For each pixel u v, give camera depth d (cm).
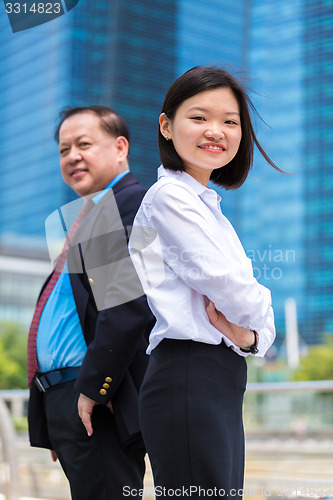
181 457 170
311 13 9012
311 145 8675
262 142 210
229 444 170
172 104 195
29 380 249
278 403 530
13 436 309
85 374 220
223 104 191
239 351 178
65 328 237
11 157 8206
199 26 8912
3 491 303
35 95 8231
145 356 233
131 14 8325
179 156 197
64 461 231
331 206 8444
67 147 273
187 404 170
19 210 8125
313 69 8894
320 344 7944
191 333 173
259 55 9106
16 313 5906
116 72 8106
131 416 223
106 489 224
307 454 447
